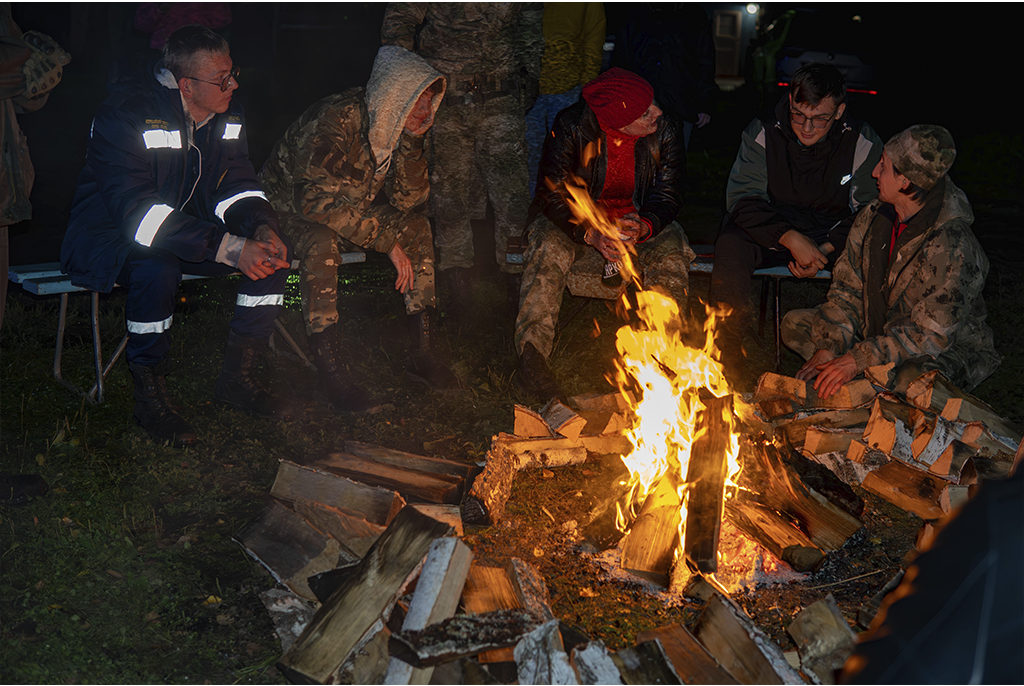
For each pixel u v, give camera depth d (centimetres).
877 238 371
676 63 624
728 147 1125
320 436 375
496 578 249
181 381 423
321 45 1862
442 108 481
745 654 208
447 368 435
